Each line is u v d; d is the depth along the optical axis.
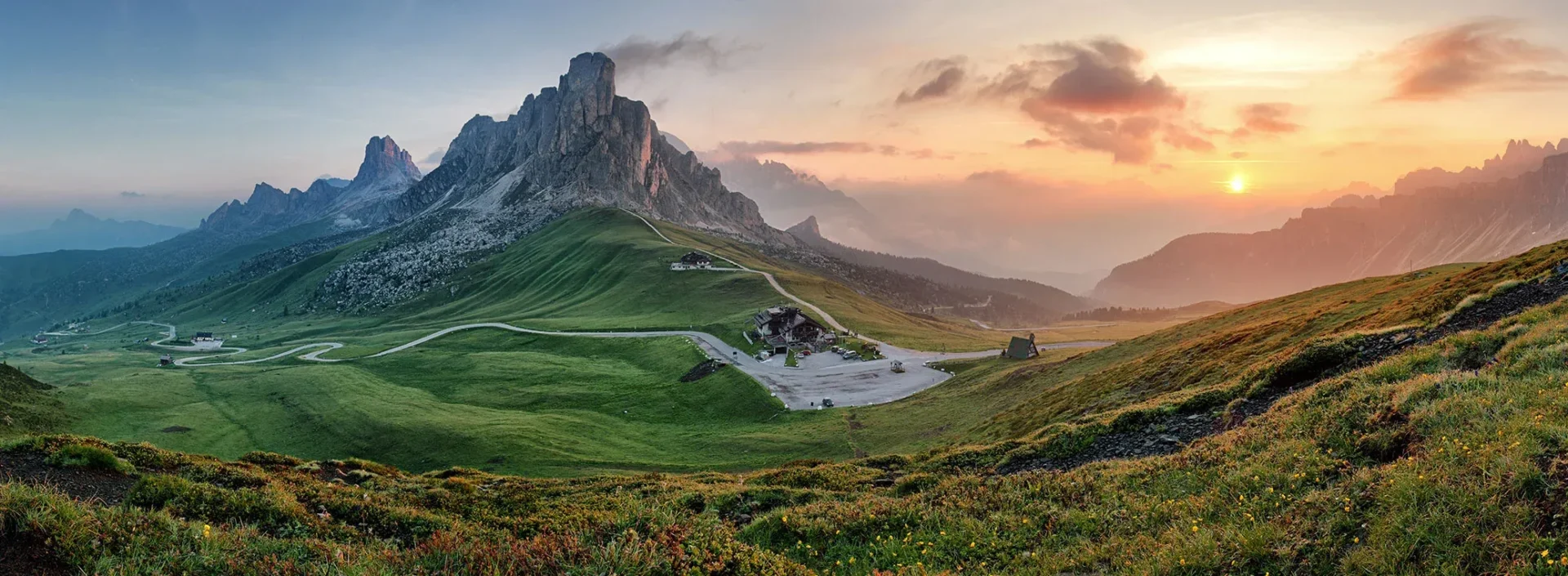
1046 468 32.41
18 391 117.50
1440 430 17.33
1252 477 19.14
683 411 114.75
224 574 13.73
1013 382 89.00
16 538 12.94
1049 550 18.12
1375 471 16.22
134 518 15.11
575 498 31.56
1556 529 11.53
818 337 154.50
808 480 34.97
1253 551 14.34
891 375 124.88
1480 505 12.82
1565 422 14.68
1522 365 21.02
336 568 14.05
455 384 148.00
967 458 37.16
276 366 190.25
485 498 29.52
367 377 155.38
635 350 168.62
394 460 96.56
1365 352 34.59
